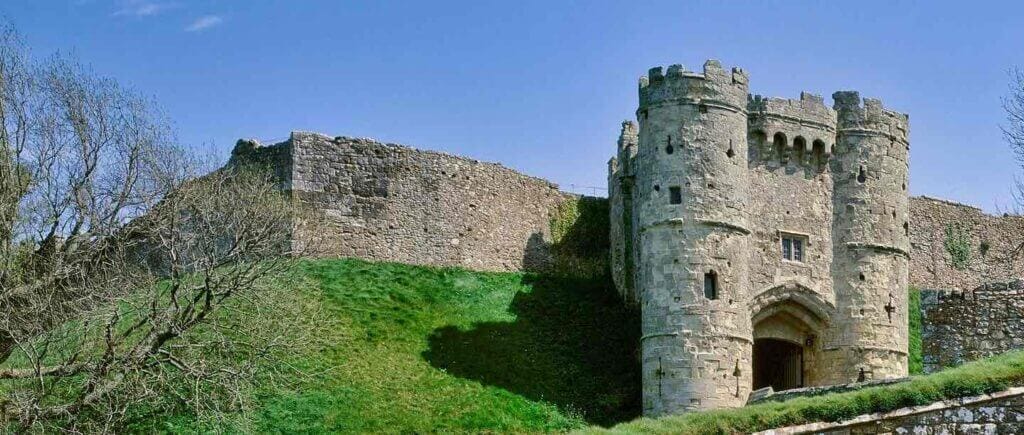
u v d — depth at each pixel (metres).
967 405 30.45
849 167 57.53
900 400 31.41
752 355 55.62
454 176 62.31
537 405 51.06
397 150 61.22
